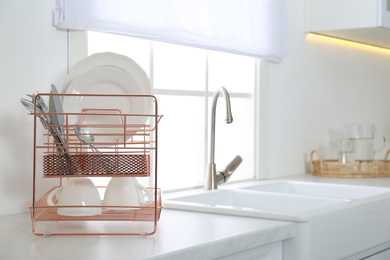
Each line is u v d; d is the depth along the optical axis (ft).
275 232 4.43
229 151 8.22
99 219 4.26
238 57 7.80
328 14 8.39
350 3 8.16
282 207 6.15
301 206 6.01
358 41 9.84
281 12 7.75
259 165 7.86
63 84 4.81
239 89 7.97
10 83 4.92
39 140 5.16
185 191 6.64
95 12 5.33
